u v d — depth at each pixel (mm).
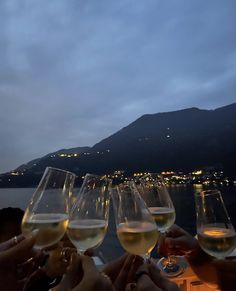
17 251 837
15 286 850
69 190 1105
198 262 1242
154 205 1407
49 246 968
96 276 663
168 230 1348
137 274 820
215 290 1224
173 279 1286
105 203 1094
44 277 1023
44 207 1011
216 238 1089
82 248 988
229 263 1195
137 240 920
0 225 1628
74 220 1038
